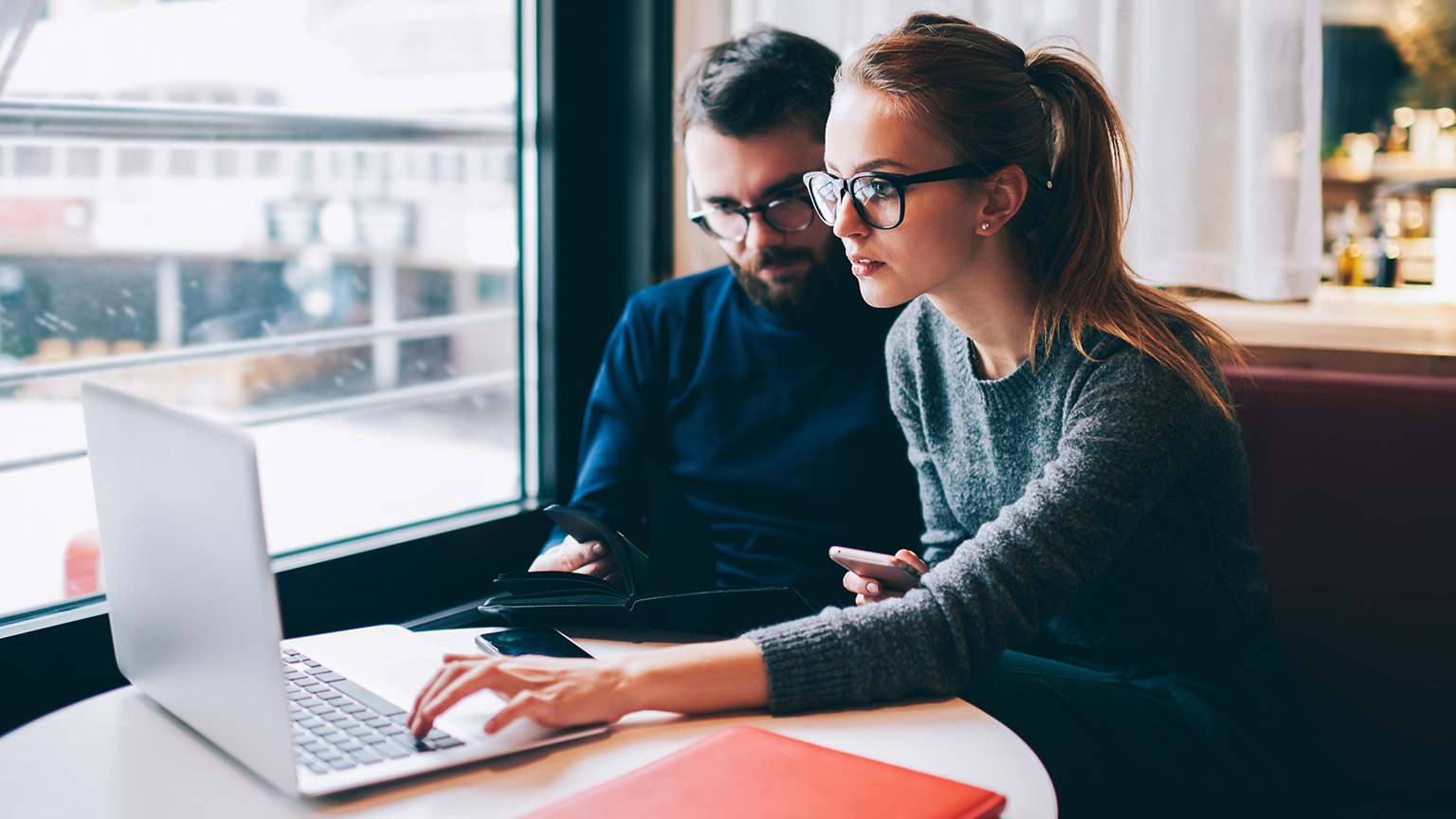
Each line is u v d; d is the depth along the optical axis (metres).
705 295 1.34
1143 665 0.99
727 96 1.15
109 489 0.74
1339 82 1.38
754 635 0.79
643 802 0.58
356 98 4.61
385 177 4.86
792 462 1.25
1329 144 1.39
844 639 0.78
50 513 1.99
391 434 4.77
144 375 4.11
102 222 3.93
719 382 1.30
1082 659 1.02
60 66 3.04
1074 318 0.92
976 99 0.86
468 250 4.97
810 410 1.26
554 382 1.60
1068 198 0.94
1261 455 1.22
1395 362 1.29
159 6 3.58
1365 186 1.39
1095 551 0.83
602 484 1.28
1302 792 0.94
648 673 0.74
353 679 0.80
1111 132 0.94
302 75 4.46
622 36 1.60
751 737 0.67
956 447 1.09
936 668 0.79
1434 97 1.35
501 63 1.78
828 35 1.52
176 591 0.68
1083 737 0.86
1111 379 0.88
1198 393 0.89
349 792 0.63
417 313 4.97
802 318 1.26
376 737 0.69
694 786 0.60
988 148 0.87
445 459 4.75
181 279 4.27
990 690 0.90
